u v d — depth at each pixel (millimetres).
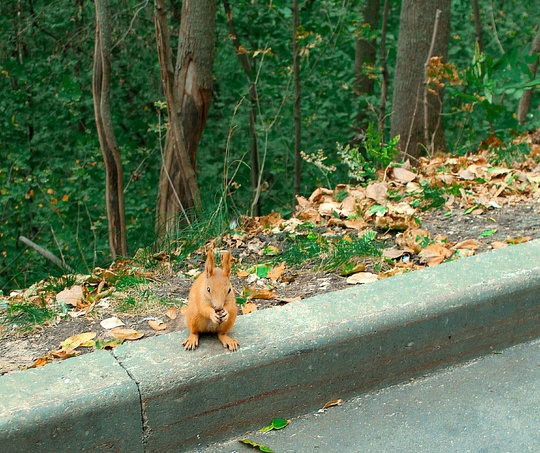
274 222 6711
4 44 12461
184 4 8383
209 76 8477
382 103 12117
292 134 14141
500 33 16750
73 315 4645
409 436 3600
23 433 3123
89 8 12562
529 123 10422
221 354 3594
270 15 12430
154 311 4605
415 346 4039
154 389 3381
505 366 4184
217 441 3607
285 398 3736
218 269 3590
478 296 4168
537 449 3453
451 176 7254
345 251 5414
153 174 13008
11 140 12977
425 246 5535
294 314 3967
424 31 9492
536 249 4715
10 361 4059
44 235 13258
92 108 12836
